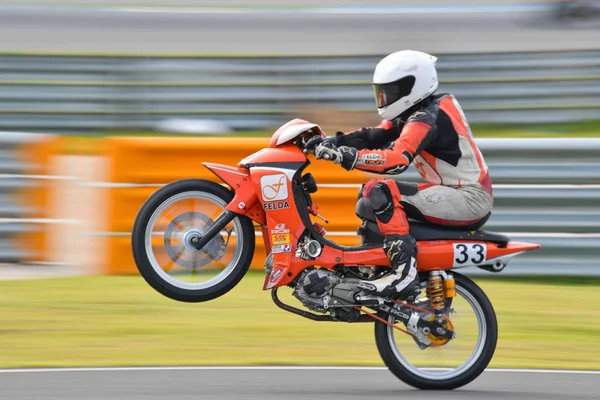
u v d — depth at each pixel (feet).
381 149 63.52
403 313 59.98
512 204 92.99
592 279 93.97
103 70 147.13
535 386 60.75
